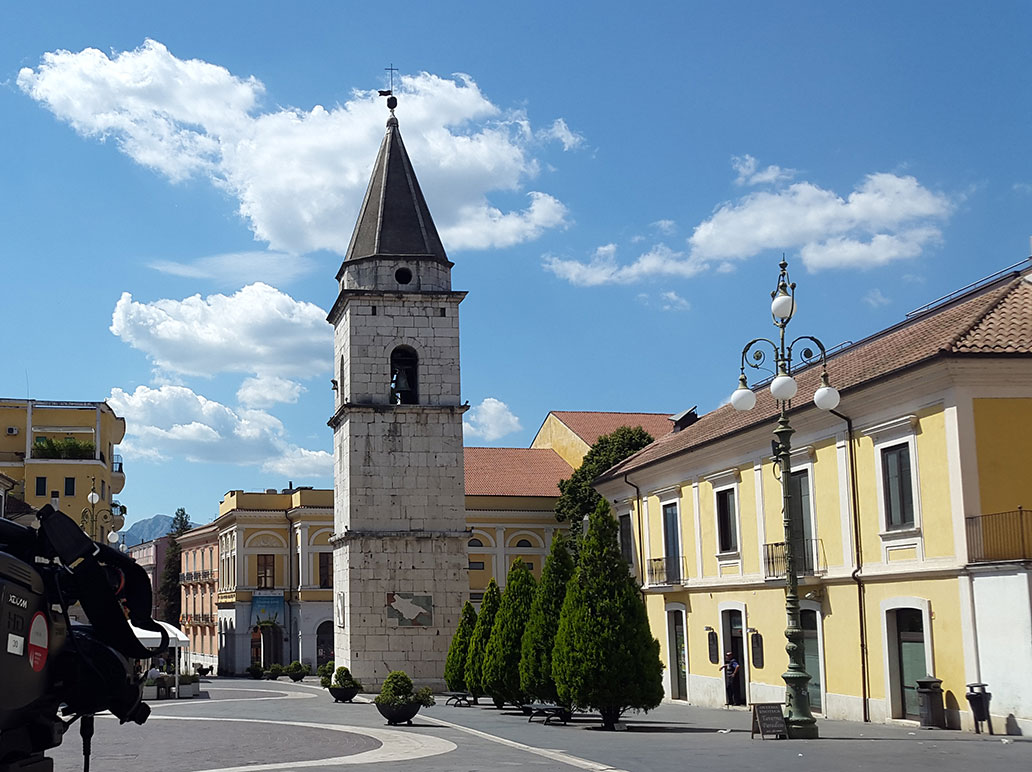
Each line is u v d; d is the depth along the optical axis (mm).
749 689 33938
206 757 19812
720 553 35969
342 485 46250
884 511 26891
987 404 24203
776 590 32188
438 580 44625
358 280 46094
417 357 45969
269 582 77625
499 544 67312
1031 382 24359
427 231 46906
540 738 22938
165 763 18781
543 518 68000
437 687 43969
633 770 16234
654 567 40906
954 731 23375
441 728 26328
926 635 25047
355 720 29594
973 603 23547
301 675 62656
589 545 26312
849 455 28422
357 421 44938
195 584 92938
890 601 26484
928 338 27016
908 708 26062
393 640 43969
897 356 27219
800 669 21891
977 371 24047
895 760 17031
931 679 24484
